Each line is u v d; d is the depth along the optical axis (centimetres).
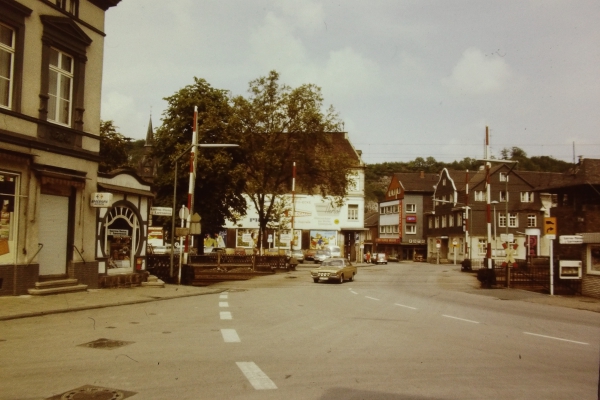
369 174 14525
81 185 1758
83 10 1823
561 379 748
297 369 764
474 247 7069
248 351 889
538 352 962
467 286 2903
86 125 1836
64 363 771
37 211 1588
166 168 3978
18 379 679
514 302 2083
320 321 1306
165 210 2414
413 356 884
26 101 1574
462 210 7219
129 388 643
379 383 695
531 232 3525
